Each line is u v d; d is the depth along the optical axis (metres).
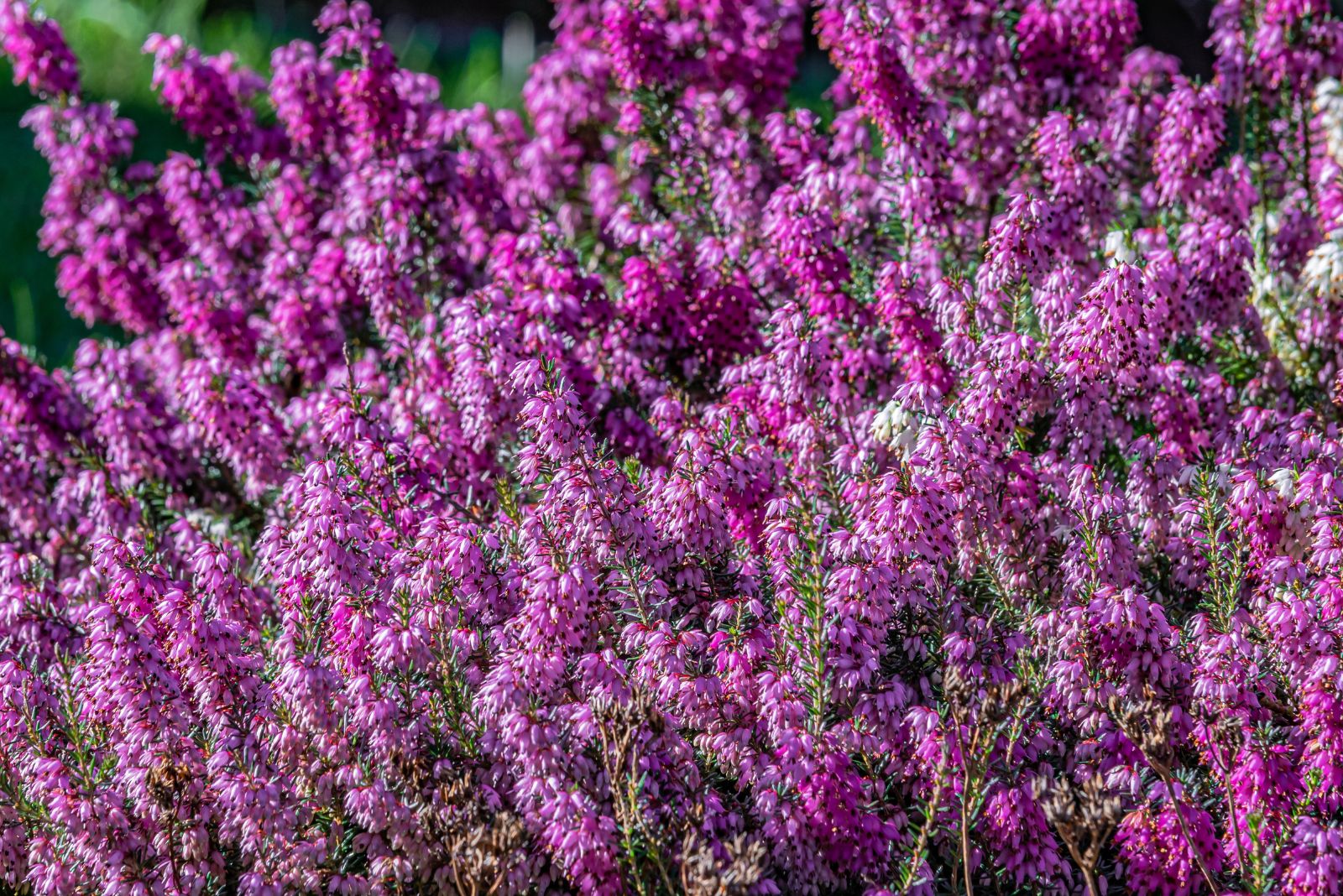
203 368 10.11
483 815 6.84
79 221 12.98
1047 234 8.98
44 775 7.16
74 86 12.73
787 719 6.80
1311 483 7.41
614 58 11.73
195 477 11.37
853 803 6.66
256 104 15.30
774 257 10.60
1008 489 8.03
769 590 7.94
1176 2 26.25
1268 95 12.23
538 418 7.45
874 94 10.09
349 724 7.16
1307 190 11.67
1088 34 11.20
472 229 12.12
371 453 8.29
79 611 8.99
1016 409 7.96
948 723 7.09
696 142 11.94
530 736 6.60
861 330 9.59
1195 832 6.68
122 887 6.94
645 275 10.07
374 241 10.86
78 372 10.92
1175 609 8.51
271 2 32.50
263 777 6.98
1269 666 7.54
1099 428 8.27
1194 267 9.85
